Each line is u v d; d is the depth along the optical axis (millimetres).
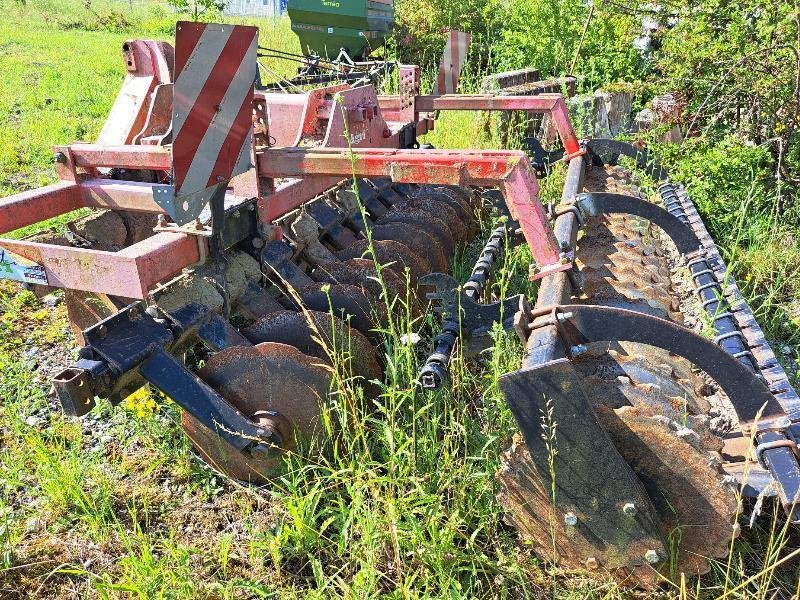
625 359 2615
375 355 3314
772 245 5062
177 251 2842
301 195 3852
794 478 2244
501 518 2771
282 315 3148
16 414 3590
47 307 4781
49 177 7102
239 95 2871
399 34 13344
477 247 5324
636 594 2486
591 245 3959
